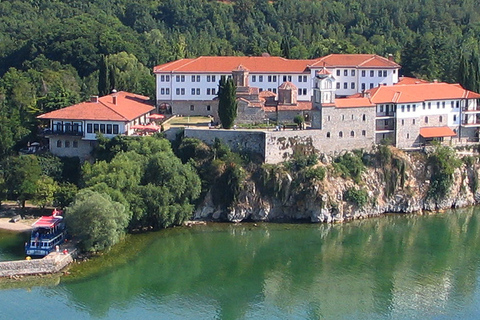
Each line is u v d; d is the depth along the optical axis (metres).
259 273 129.88
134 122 170.50
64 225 137.25
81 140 166.88
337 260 136.00
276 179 158.00
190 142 162.88
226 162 159.00
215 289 123.06
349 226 156.25
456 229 154.75
